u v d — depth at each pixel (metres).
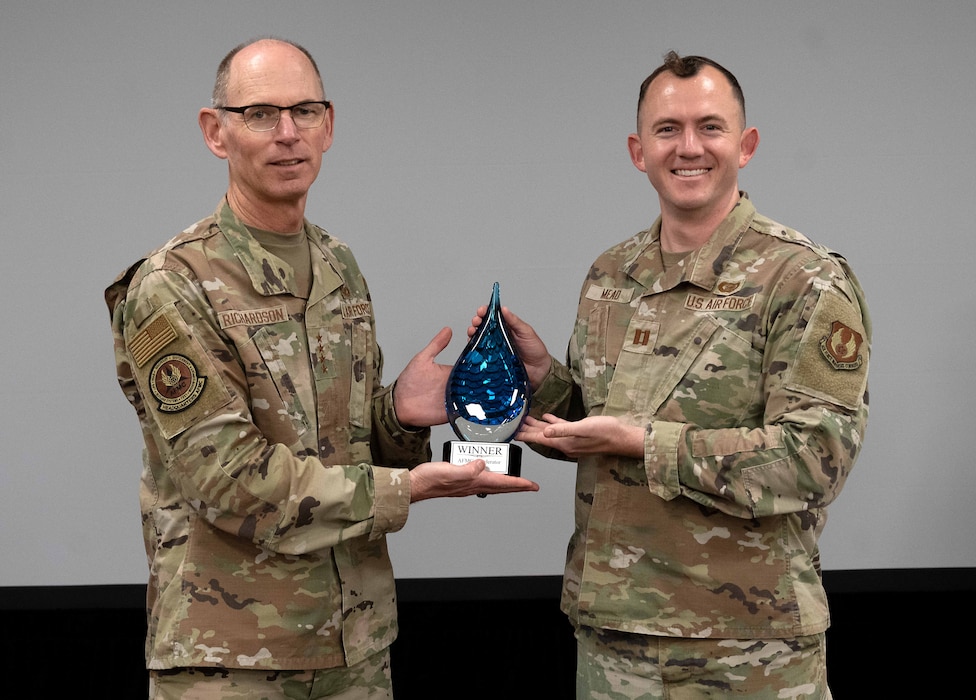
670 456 1.74
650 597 1.82
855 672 3.29
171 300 1.72
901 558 3.49
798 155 3.36
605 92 3.37
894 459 3.46
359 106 3.36
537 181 3.40
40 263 3.34
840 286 1.77
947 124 3.35
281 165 1.77
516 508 3.53
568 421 1.95
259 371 1.76
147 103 3.32
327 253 1.92
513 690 3.32
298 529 1.71
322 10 3.33
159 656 1.75
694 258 1.87
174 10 3.30
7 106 3.29
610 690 1.88
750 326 1.79
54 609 3.26
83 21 3.28
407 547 3.54
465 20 3.35
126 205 3.34
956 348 3.41
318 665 1.79
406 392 2.02
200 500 1.70
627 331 1.91
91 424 3.42
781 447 1.71
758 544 1.79
